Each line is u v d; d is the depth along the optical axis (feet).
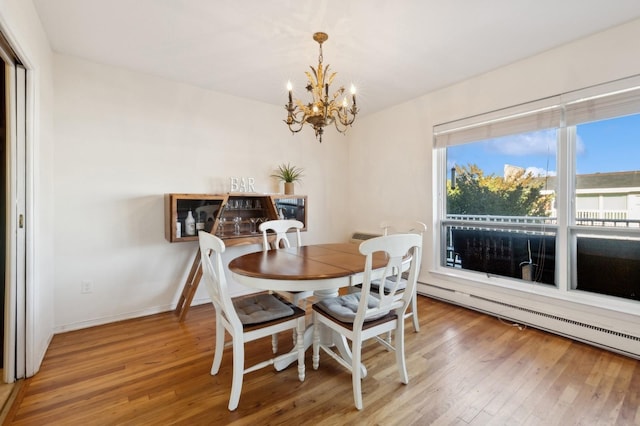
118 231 8.91
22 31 5.25
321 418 4.88
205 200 10.07
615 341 6.92
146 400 5.30
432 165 10.94
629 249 7.08
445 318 9.11
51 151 7.63
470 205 10.25
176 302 9.98
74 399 5.31
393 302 5.68
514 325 8.56
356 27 6.90
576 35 7.28
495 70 9.09
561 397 5.40
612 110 7.03
